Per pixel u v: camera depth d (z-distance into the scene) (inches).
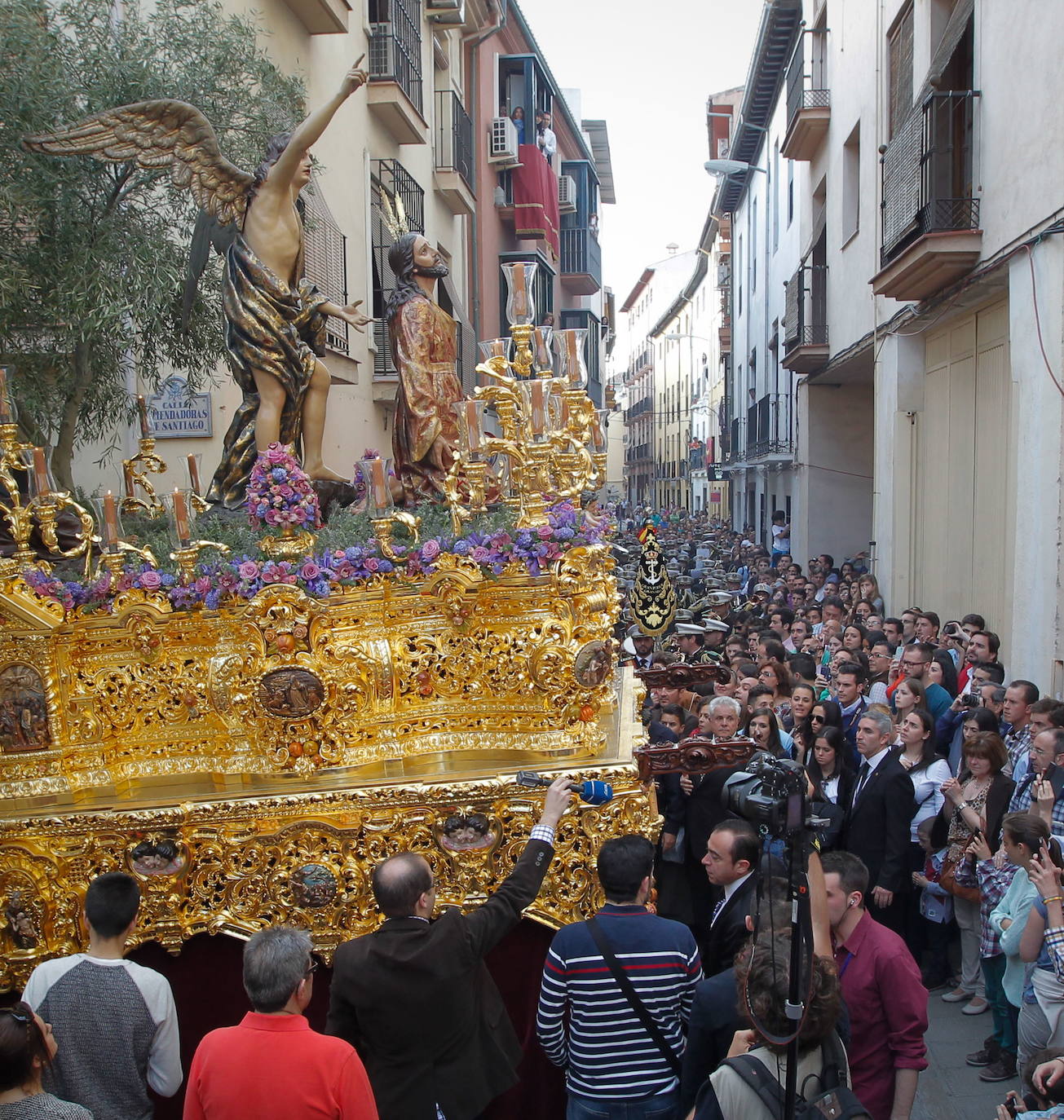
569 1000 133.8
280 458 155.8
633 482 3287.4
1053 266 312.7
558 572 155.9
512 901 132.6
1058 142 305.9
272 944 114.1
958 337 450.9
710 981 124.5
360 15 498.9
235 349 194.2
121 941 134.0
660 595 358.6
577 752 158.1
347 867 150.9
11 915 150.0
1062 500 310.2
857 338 586.2
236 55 270.5
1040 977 156.7
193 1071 113.0
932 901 230.7
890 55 515.2
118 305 225.3
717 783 203.5
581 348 187.0
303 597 153.0
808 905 100.0
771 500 1082.1
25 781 155.6
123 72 240.2
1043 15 317.7
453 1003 124.3
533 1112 159.2
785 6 786.2
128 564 165.9
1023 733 238.7
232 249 195.0
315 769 156.7
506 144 854.5
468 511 170.7
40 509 157.5
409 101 534.6
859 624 434.9
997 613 396.8
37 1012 127.5
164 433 335.0
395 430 217.9
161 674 160.7
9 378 162.2
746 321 1232.2
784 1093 99.7
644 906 137.8
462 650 160.9
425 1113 122.6
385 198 487.5
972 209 378.9
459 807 150.6
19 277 218.5
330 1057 110.1
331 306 201.9
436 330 216.1
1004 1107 120.2
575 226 1197.1
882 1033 139.0
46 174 223.0
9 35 218.2
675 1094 131.1
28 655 155.8
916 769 236.1
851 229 623.2
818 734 242.4
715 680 260.8
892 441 517.0
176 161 190.9
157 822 149.6
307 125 188.4
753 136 1096.2
